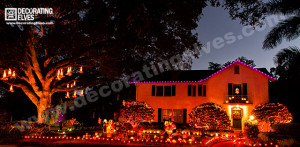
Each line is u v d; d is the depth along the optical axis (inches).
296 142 596.4
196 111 980.6
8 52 622.8
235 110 1165.7
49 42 575.5
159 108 1216.8
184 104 1195.3
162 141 645.3
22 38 618.8
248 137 689.6
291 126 677.9
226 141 751.1
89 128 1152.8
